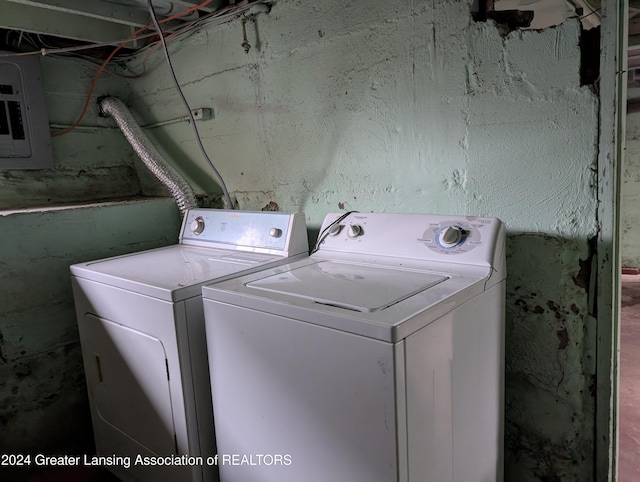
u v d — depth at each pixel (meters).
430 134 1.60
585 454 1.44
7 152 2.28
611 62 1.24
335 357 1.04
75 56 2.51
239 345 1.26
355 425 1.04
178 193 2.31
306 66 1.89
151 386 1.52
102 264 1.80
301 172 2.01
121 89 2.75
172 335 1.40
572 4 1.38
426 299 1.10
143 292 1.47
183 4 1.94
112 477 1.90
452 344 1.15
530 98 1.38
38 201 2.45
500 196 1.48
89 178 2.65
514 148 1.43
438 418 1.12
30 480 1.90
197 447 1.46
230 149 2.28
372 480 1.03
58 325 2.09
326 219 1.76
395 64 1.64
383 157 1.73
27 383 2.01
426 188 1.64
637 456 1.81
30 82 2.34
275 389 1.19
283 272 1.46
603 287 1.34
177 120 2.50
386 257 1.52
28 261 1.95
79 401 2.20
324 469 1.12
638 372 2.53
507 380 1.56
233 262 1.73
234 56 2.15
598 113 1.28
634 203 4.51
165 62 2.49
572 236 1.37
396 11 1.60
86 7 1.85
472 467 1.33
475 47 1.45
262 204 2.20
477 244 1.36
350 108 1.79
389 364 0.95
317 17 1.82
